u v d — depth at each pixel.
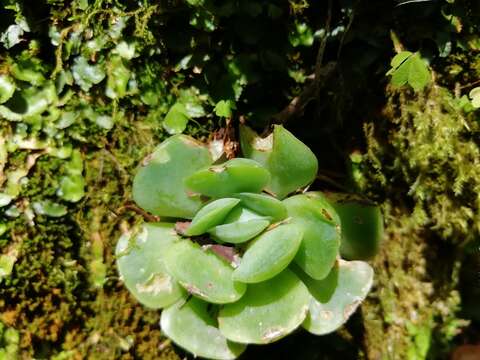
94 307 0.36
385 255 0.40
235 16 0.35
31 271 0.34
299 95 0.36
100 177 0.36
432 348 0.41
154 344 0.38
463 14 0.34
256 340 0.30
